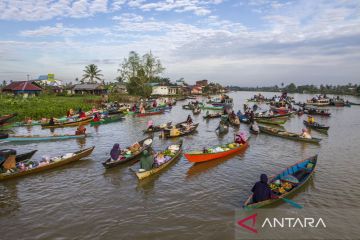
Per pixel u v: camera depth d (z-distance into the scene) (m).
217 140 29.09
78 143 27.08
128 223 12.36
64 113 46.22
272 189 14.67
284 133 30.19
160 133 32.12
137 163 20.44
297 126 40.59
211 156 20.92
